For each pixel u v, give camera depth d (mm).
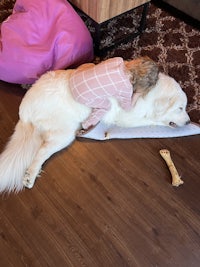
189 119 1698
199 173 1615
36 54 1718
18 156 1547
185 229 1441
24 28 1747
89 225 1432
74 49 1772
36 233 1399
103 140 1704
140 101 1606
